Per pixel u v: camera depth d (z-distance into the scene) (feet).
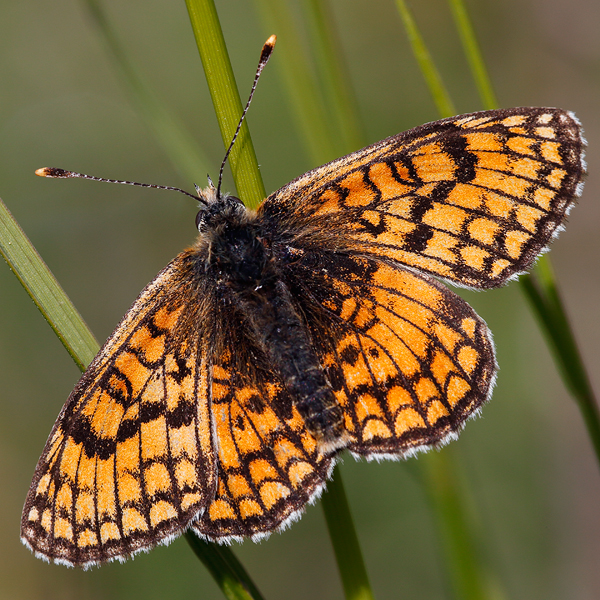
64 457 0.87
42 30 1.22
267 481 0.89
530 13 1.21
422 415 0.89
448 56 1.22
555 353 0.88
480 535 0.89
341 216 0.90
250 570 1.00
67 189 1.14
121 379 0.88
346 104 0.90
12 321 1.02
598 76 1.17
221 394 0.89
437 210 0.89
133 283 1.12
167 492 0.88
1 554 0.99
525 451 1.01
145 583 0.98
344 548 0.88
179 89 1.24
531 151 0.88
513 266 0.88
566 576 0.98
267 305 0.89
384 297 0.89
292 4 1.00
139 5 1.26
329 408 0.88
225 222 0.90
